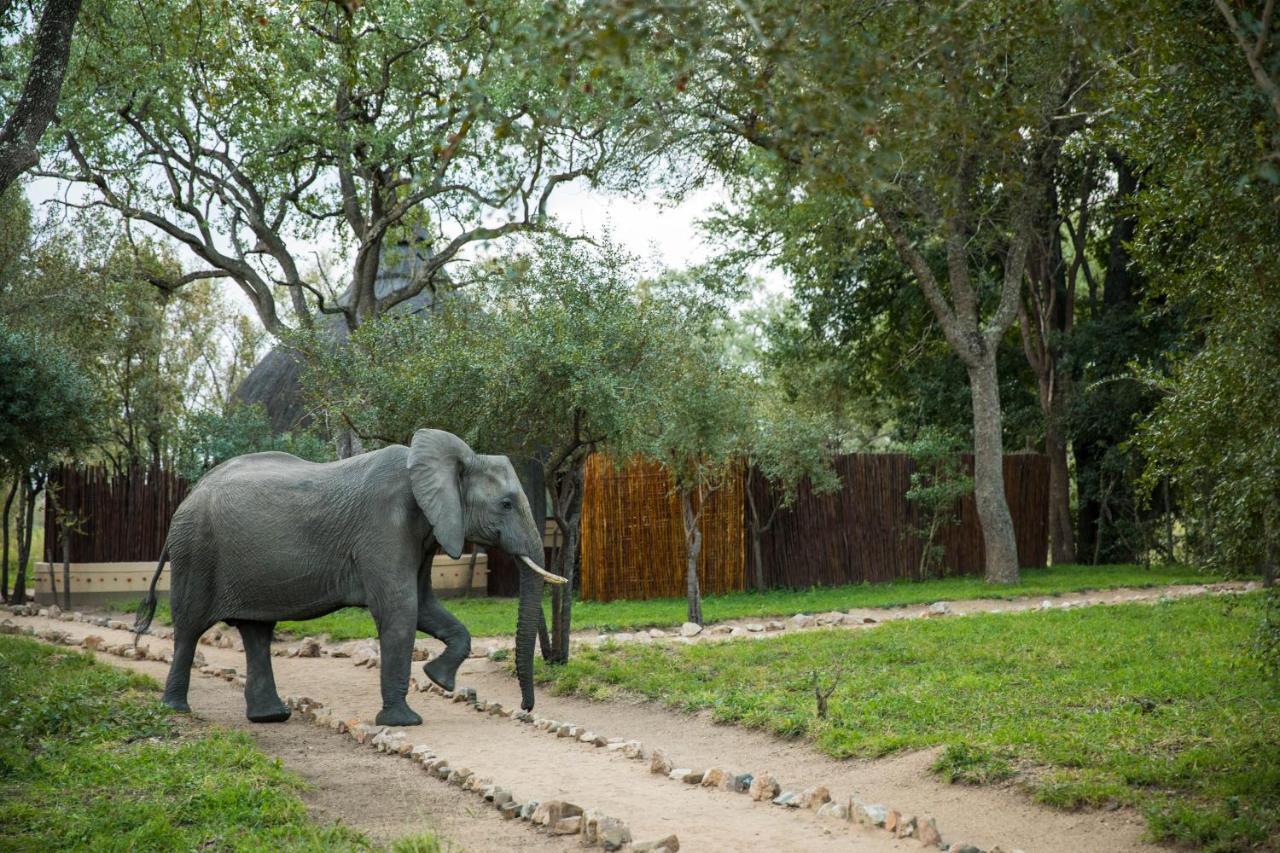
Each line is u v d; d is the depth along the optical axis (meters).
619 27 5.70
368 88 21.25
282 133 21.73
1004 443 34.69
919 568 27.47
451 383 13.45
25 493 23.27
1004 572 24.94
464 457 11.03
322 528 10.66
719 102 8.04
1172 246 8.80
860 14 7.19
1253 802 6.70
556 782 8.13
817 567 25.84
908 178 21.59
